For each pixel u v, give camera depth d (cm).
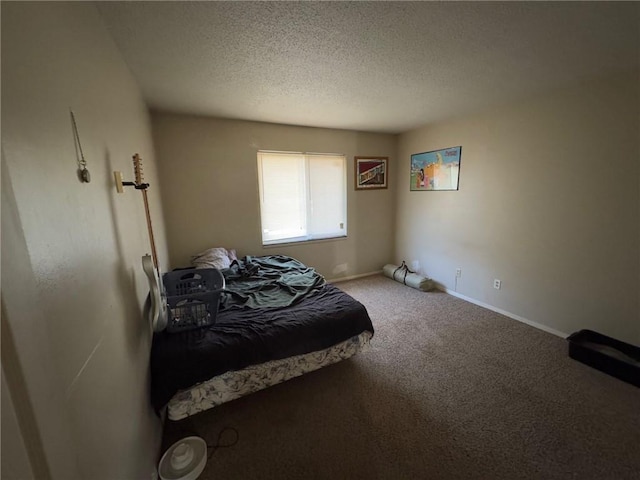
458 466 136
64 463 53
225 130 313
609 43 159
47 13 70
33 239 53
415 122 340
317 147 366
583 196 228
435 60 178
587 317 233
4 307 41
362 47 160
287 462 140
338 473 134
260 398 183
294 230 375
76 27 92
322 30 142
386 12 128
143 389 125
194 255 312
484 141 296
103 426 79
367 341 205
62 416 55
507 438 151
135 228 148
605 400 176
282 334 169
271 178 350
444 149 342
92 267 83
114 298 100
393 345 242
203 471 136
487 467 136
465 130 314
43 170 61
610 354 204
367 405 176
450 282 357
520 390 187
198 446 146
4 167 45
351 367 213
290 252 373
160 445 147
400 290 373
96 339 79
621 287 213
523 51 168
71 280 68
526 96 249
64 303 63
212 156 310
